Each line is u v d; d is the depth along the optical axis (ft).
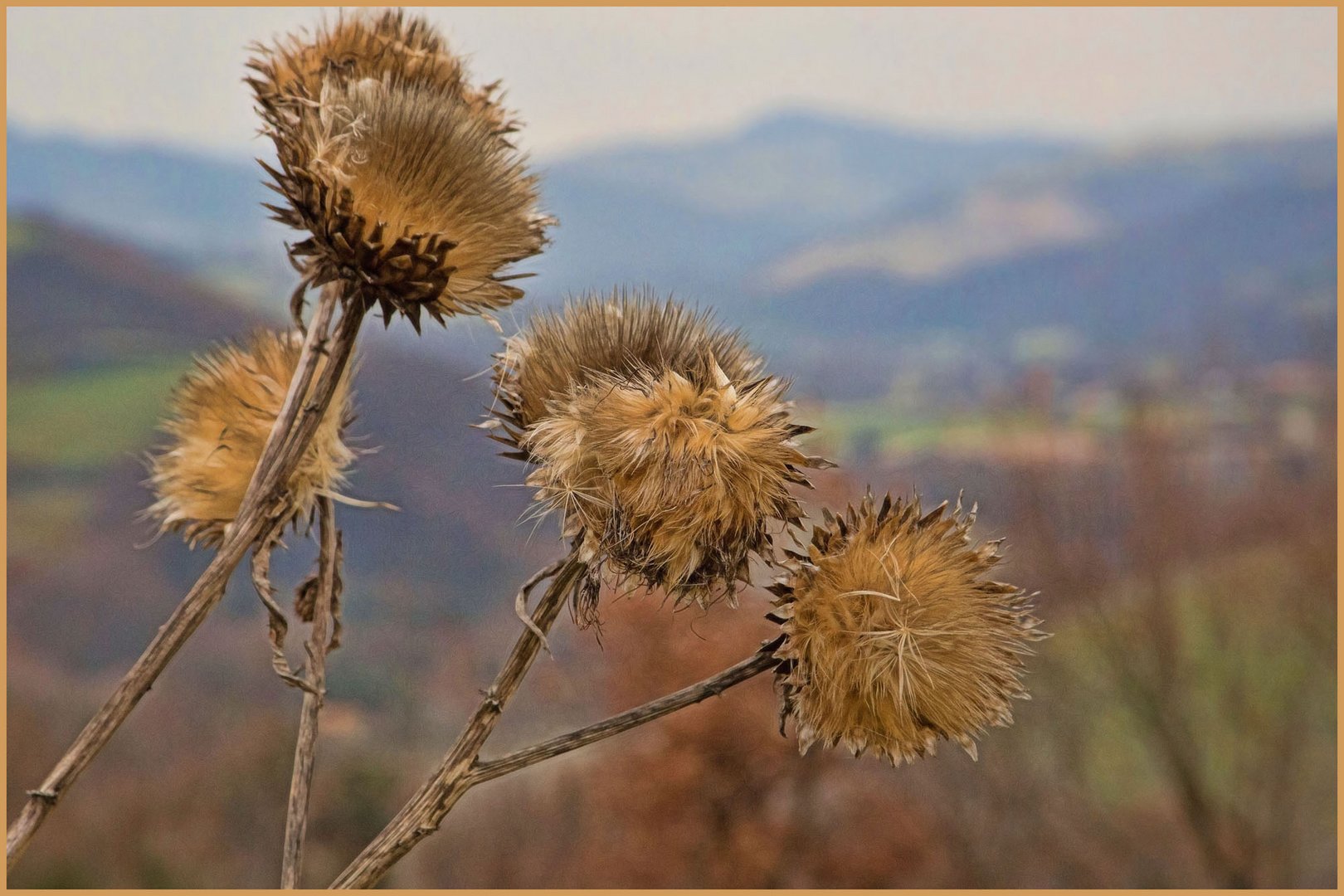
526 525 4.84
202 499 6.19
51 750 73.56
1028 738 56.03
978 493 54.08
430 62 6.11
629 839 45.24
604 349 5.19
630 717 4.66
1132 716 56.49
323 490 5.90
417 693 54.19
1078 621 55.47
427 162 5.19
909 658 4.80
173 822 64.85
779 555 5.01
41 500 108.06
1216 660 55.47
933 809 53.57
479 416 5.25
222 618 76.23
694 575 4.77
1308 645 55.62
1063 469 56.39
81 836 65.87
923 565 5.01
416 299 5.19
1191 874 55.57
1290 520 56.34
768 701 41.37
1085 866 55.16
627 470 4.70
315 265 5.36
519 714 44.11
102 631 89.76
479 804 55.93
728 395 4.90
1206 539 56.95
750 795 43.21
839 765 45.70
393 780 53.52
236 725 68.39
